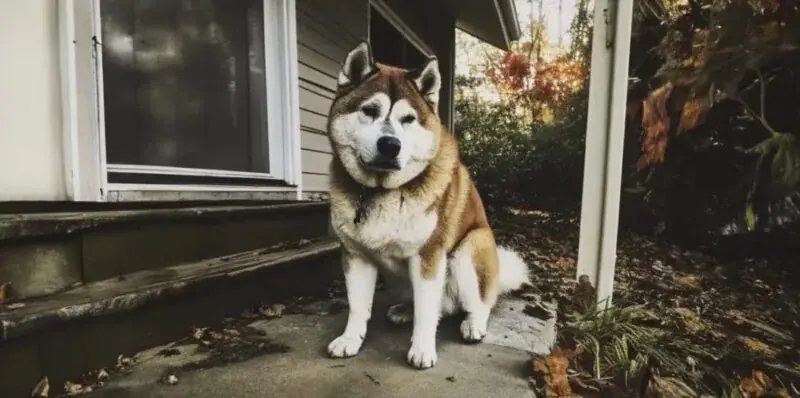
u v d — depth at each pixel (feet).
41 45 6.53
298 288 9.72
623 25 8.13
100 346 5.75
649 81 19.40
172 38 8.79
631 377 6.66
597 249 8.63
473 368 6.37
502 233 24.48
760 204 17.88
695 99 14.52
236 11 10.41
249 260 8.46
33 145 6.49
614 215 8.43
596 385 6.44
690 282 14.90
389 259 6.82
